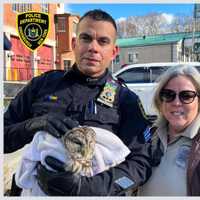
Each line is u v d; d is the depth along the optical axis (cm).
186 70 188
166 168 184
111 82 180
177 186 179
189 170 175
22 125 168
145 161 169
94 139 156
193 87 185
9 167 327
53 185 145
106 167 158
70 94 175
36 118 165
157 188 183
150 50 2717
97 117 169
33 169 158
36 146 158
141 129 174
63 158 149
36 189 157
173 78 188
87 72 174
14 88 671
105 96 174
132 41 2697
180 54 2572
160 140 192
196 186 172
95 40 170
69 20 1830
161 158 187
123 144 163
